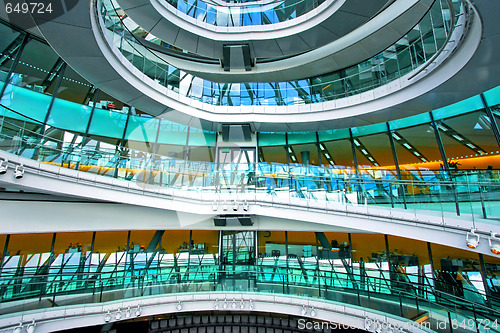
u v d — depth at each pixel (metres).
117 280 8.57
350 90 10.77
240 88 12.20
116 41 8.23
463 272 8.66
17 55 9.43
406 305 7.62
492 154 8.77
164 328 10.66
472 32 5.55
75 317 7.68
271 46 11.41
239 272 9.68
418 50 8.59
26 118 9.66
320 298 8.76
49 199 8.37
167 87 10.57
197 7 11.28
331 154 12.52
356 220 7.99
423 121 10.40
